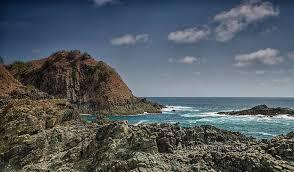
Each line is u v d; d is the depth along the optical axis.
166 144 27.38
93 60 145.12
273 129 65.88
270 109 102.56
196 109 148.50
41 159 32.12
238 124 75.56
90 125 42.03
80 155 29.70
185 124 77.12
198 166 23.64
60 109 46.44
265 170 22.69
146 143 26.22
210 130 33.03
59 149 33.19
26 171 29.02
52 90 131.00
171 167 23.92
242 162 23.62
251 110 104.62
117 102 120.81
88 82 132.00
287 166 22.42
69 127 38.94
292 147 24.94
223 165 24.20
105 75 131.50
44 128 40.19
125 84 136.75
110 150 26.73
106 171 24.84
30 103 45.28
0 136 37.94
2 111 43.88
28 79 140.62
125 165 24.17
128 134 29.06
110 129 30.14
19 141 35.06
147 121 86.75
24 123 38.72
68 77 132.88
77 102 123.50
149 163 23.86
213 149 27.31
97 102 121.06
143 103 129.50
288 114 96.44
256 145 27.62
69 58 144.88
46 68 140.88
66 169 27.47
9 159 33.38
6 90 88.06
